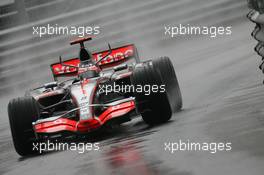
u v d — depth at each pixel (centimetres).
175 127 2972
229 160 1908
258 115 2652
